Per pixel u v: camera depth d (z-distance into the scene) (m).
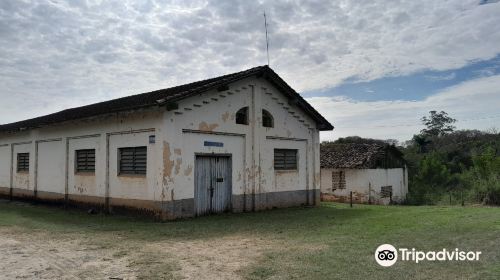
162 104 12.59
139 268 7.42
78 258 8.18
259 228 11.74
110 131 15.41
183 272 7.16
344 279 6.64
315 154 19.30
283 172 17.61
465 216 13.80
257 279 6.71
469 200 27.19
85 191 16.62
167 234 10.83
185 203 13.71
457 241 9.41
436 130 60.47
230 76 15.30
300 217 14.13
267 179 16.77
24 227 12.07
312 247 9.05
